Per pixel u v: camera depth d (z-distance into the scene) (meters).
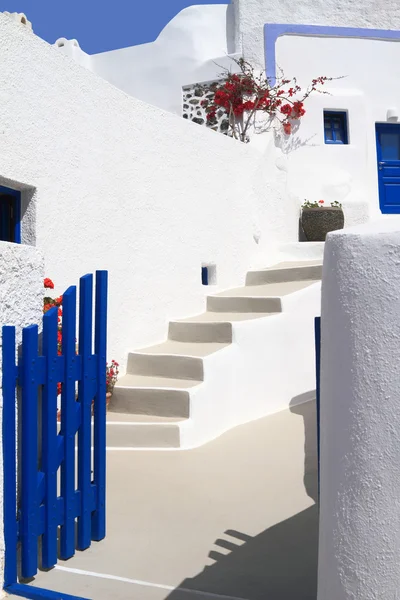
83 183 6.77
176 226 8.34
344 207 11.64
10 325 3.31
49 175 6.27
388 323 2.10
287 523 4.39
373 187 12.23
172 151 8.31
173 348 7.53
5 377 3.21
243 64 11.49
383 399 2.09
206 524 4.38
